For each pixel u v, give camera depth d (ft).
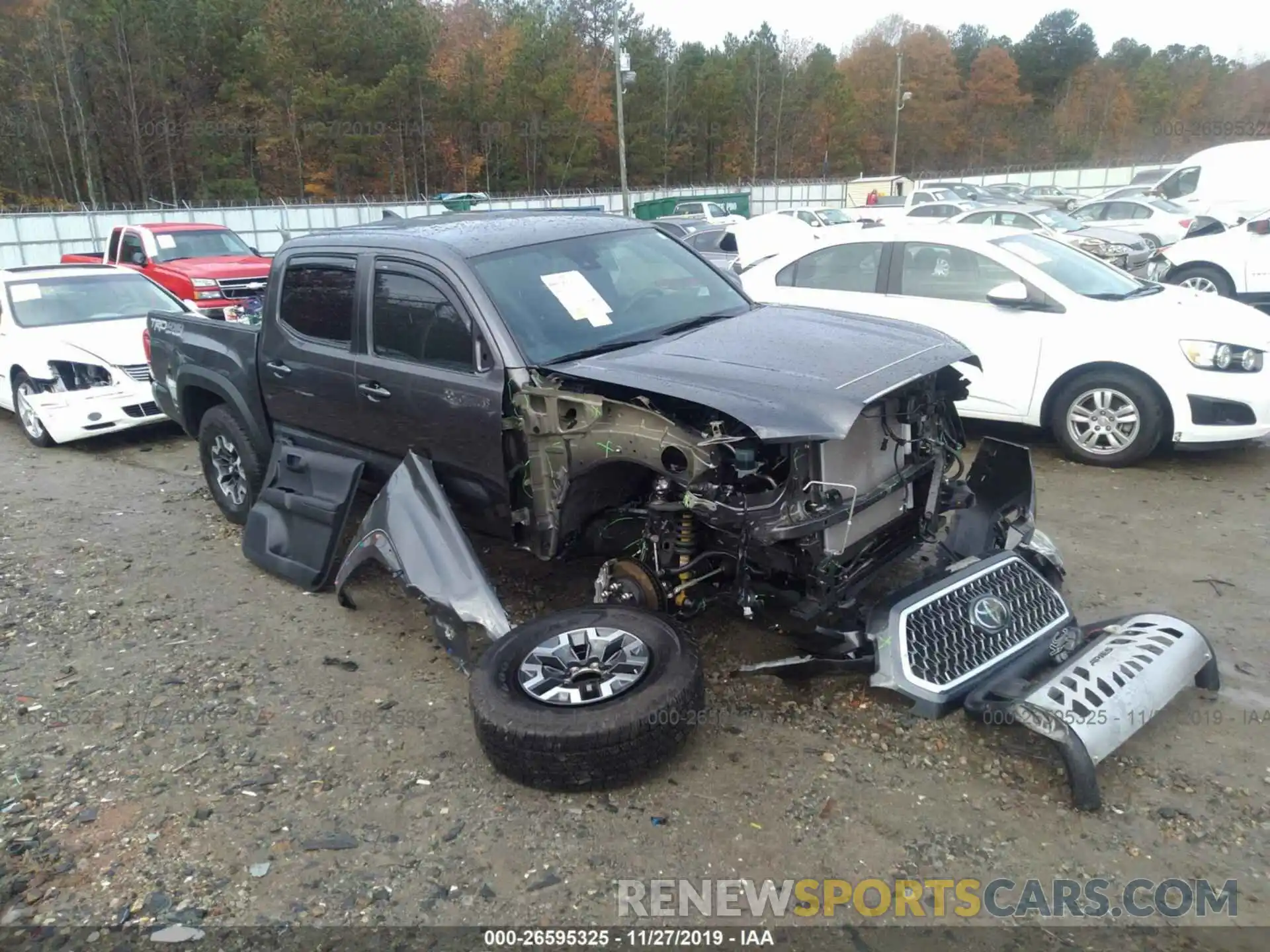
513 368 12.73
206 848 10.22
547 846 10.00
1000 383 22.61
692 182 229.86
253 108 161.38
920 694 10.71
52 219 95.96
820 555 11.32
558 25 218.38
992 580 12.14
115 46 150.61
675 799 10.64
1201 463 21.77
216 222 107.45
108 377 27.55
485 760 11.64
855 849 9.77
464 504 14.07
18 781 11.59
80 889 9.66
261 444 18.54
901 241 24.23
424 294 14.07
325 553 16.03
